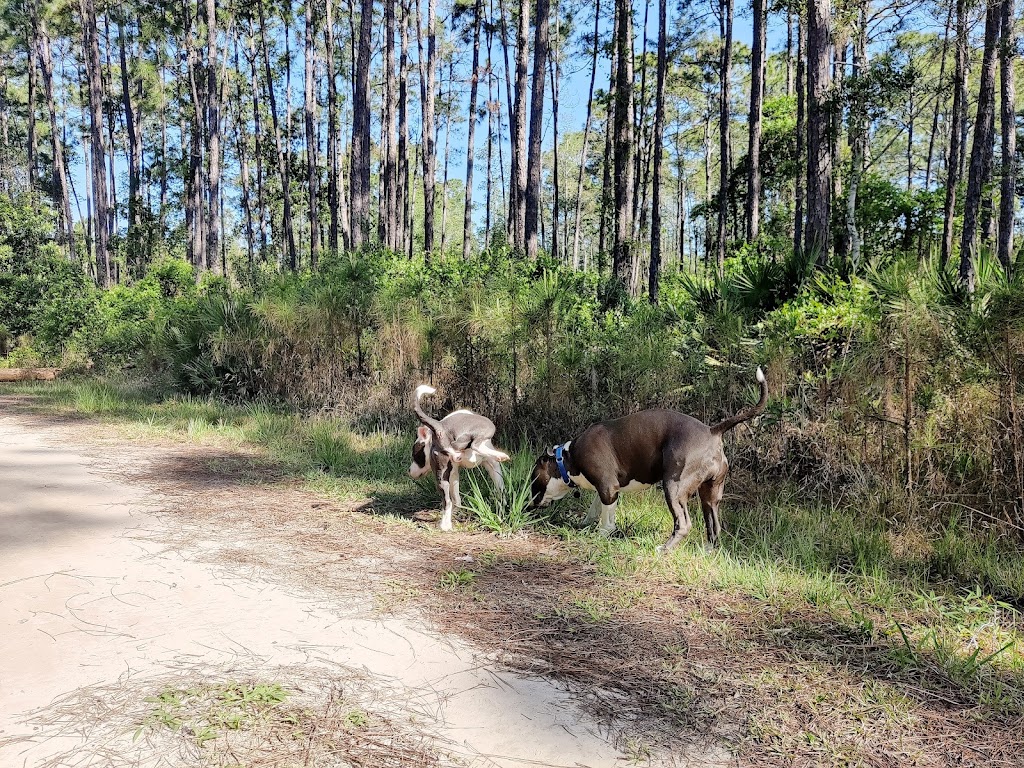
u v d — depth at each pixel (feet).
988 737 9.89
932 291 22.03
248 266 60.80
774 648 12.60
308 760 8.92
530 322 31.48
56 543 17.44
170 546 17.66
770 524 19.99
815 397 23.81
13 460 27.35
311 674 11.23
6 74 156.97
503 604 14.52
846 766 9.20
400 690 10.85
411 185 177.27
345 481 25.29
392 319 36.32
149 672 11.10
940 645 12.58
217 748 9.11
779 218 75.66
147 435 34.01
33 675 10.90
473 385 33.17
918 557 17.58
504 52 117.50
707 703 10.67
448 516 20.08
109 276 125.08
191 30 106.83
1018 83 70.54
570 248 175.63
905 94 40.47
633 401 27.96
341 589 15.17
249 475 26.09
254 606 14.10
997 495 19.21
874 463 21.88
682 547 18.02
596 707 10.52
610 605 14.56
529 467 25.12
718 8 81.20
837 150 43.32
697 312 30.17
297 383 41.88
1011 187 52.26
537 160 50.96
